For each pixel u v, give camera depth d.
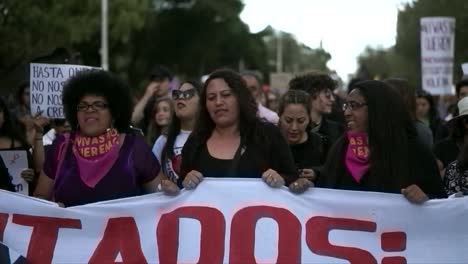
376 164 5.64
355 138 5.83
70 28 23.31
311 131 7.37
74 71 7.72
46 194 6.01
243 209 5.71
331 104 8.28
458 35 17.02
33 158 7.34
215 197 5.72
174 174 7.02
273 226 5.70
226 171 5.69
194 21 64.88
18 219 5.83
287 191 5.71
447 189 6.25
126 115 5.96
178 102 7.08
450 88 15.41
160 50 64.25
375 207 5.68
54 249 5.80
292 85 8.38
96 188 5.75
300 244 5.69
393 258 5.68
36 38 20.55
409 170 5.63
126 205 5.75
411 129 5.75
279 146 5.71
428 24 15.41
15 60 18.92
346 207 5.70
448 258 5.66
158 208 5.76
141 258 5.76
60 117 7.72
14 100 10.91
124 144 5.81
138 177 5.81
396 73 27.95
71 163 5.79
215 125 5.77
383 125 5.63
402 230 5.68
